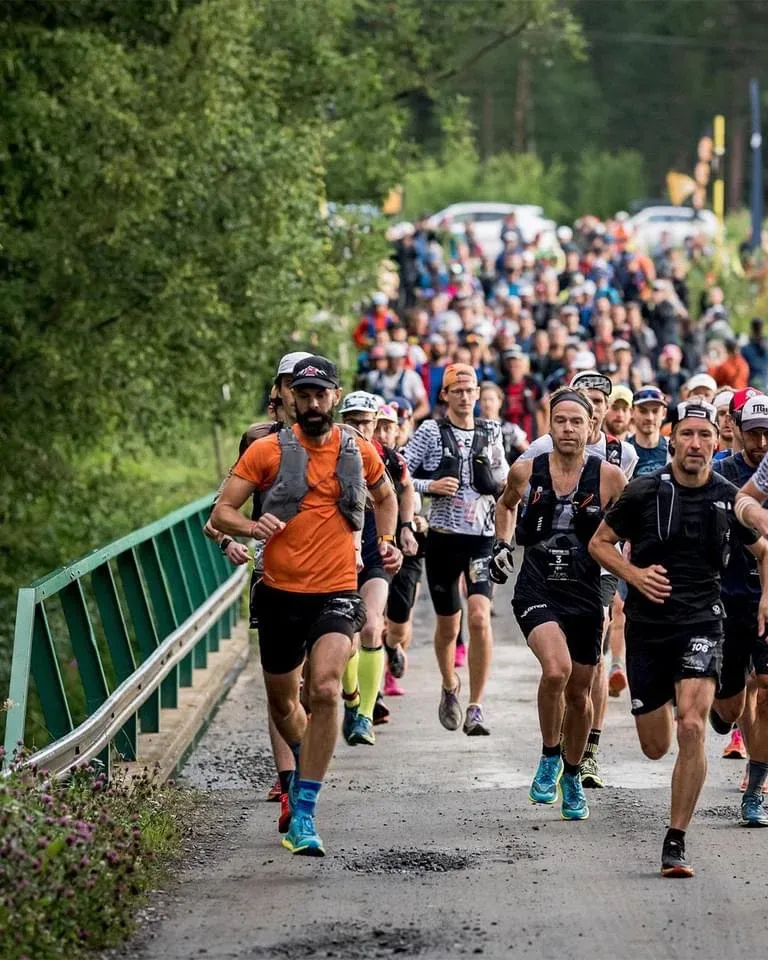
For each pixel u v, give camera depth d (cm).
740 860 2002
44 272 4338
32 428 4578
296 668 2012
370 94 6112
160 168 4250
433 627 4288
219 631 3744
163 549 3231
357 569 2056
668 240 10838
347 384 6153
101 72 4225
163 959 1616
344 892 1864
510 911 1781
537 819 2239
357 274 5950
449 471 2814
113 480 5144
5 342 4388
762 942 1672
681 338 7725
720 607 1962
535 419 5462
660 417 3041
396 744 2814
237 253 4716
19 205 4516
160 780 2403
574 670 2200
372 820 2244
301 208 4966
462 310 7081
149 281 4528
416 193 16550
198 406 4953
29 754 1795
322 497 1950
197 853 2058
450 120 6856
